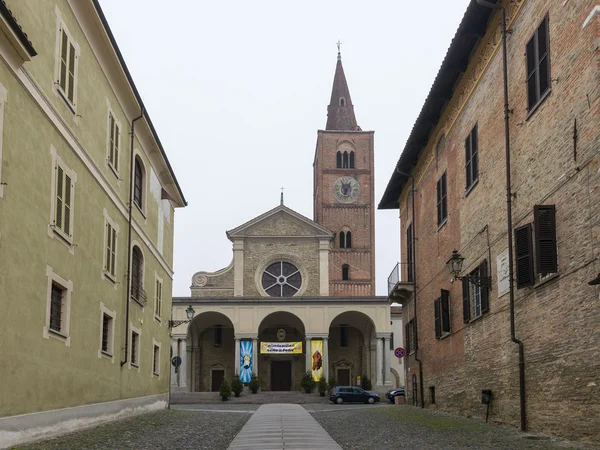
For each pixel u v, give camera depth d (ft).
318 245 221.87
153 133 91.25
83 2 60.34
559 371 51.70
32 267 48.91
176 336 208.03
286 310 209.46
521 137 60.23
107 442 52.65
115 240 75.31
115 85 74.59
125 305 80.07
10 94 44.86
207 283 219.61
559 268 51.70
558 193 52.06
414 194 110.22
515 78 61.77
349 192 279.28
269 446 51.65
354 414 98.17
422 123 94.58
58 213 55.26
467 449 47.32
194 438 58.80
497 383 66.74
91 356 64.85
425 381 102.32
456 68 79.00
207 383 219.20
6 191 44.09
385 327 210.18
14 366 45.47
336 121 328.90
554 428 52.65
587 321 47.14
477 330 73.97
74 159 59.72
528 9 58.54
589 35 46.80
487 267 70.08
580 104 48.32
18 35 42.86
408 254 115.85
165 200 109.50
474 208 75.05
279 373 222.07
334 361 223.71
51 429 52.80
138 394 87.56
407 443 52.80
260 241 222.07
